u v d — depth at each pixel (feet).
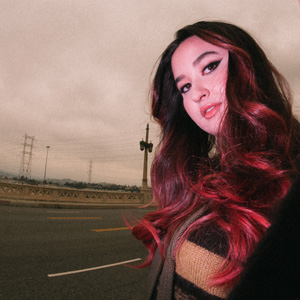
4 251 17.44
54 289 11.89
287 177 1.59
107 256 17.72
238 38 2.14
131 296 11.56
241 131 1.89
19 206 46.60
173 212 2.45
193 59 2.22
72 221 33.55
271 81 2.11
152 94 3.73
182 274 1.72
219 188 1.83
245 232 1.49
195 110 2.28
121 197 65.67
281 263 0.68
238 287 0.79
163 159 3.18
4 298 10.80
